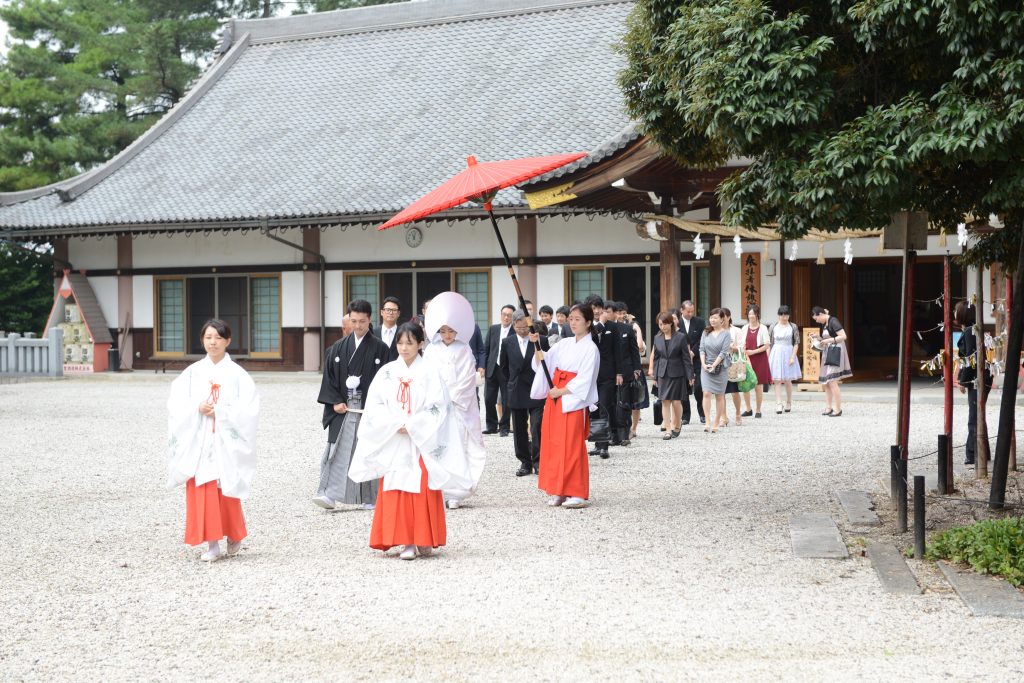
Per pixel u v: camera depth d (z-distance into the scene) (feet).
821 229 23.86
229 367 22.79
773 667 15.42
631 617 18.06
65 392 69.05
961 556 21.12
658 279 71.36
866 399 58.13
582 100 79.71
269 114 90.99
